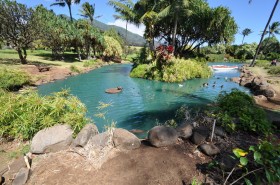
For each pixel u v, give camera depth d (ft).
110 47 102.32
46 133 11.73
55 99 14.34
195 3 71.77
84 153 11.13
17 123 12.80
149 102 28.50
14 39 55.42
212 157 10.94
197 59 68.80
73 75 52.08
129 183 9.00
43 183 8.95
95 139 11.88
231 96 19.57
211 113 16.15
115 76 53.16
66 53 112.98
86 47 91.40
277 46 157.58
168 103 28.14
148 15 58.13
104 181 9.12
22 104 13.66
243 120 14.05
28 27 56.03
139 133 18.08
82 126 13.08
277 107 25.41
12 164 10.19
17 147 11.98
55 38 72.95
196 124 14.40
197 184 8.62
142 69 53.21
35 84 37.63
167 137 12.13
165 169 9.93
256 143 12.32
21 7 53.93
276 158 8.15
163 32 85.56
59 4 92.73
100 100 28.91
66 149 11.53
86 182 9.05
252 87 39.93
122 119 21.77
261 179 8.76
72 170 9.88
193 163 10.41
